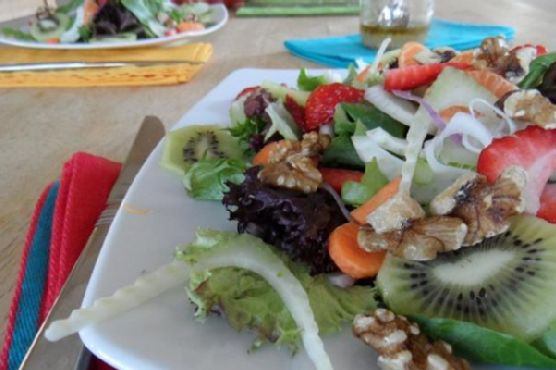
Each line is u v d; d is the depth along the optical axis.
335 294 0.20
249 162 0.30
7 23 0.71
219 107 0.38
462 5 0.77
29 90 0.51
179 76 0.51
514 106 0.24
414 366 0.17
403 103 0.28
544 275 0.19
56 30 0.60
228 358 0.18
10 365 0.21
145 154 0.34
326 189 0.24
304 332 0.18
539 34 0.59
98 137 0.41
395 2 0.53
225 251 0.20
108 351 0.18
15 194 0.34
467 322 0.18
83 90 0.51
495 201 0.20
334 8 0.77
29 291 0.24
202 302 0.19
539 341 0.18
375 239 0.20
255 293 0.20
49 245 0.27
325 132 0.28
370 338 0.18
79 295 0.22
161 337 0.18
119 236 0.23
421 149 0.24
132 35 0.59
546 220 0.22
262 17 0.77
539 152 0.23
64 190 0.30
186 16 0.67
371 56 0.53
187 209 0.26
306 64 0.55
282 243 0.22
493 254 0.20
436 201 0.21
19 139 0.42
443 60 0.32
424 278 0.20
